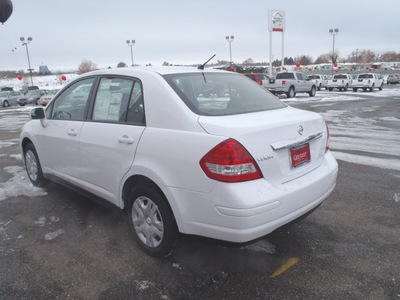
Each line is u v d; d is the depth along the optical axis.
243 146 2.54
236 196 2.48
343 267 3.00
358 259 3.13
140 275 2.92
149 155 2.96
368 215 4.05
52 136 4.27
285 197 2.65
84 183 3.87
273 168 2.70
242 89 3.64
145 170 2.97
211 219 2.61
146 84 3.21
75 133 3.84
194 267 3.02
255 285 2.77
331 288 2.72
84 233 3.69
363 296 2.62
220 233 2.59
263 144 2.65
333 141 8.45
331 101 21.59
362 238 3.51
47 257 3.22
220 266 3.03
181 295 2.66
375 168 5.95
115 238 3.57
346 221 3.90
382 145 7.88
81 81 4.07
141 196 3.14
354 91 34.12
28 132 4.90
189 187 2.68
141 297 2.65
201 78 3.41
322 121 3.37
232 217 2.50
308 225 3.81
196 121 2.76
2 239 3.57
